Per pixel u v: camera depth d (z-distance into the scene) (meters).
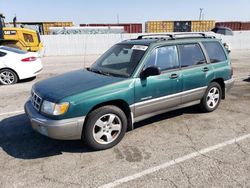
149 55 4.60
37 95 4.11
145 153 4.03
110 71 4.70
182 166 3.63
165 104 4.87
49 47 22.30
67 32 25.98
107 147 4.17
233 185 3.18
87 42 23.48
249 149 4.12
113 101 4.19
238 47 28.84
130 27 36.06
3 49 9.47
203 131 4.86
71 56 21.70
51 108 3.74
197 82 5.36
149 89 4.52
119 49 5.20
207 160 3.79
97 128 4.05
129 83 4.26
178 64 5.04
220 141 4.43
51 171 3.54
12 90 8.30
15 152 4.09
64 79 4.50
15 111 6.06
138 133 4.78
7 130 4.95
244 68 13.25
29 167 3.65
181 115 5.75
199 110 5.93
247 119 5.50
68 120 3.73
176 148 4.18
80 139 4.18
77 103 3.74
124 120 4.29
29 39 16.06
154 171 3.52
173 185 3.20
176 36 5.36
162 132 4.82
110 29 27.17
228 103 6.68
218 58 5.94
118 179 3.35
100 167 3.64
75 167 3.64
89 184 3.25
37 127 3.91
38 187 3.19
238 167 3.59
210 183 3.23
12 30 15.51
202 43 5.64
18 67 9.40
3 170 3.57
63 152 4.09
